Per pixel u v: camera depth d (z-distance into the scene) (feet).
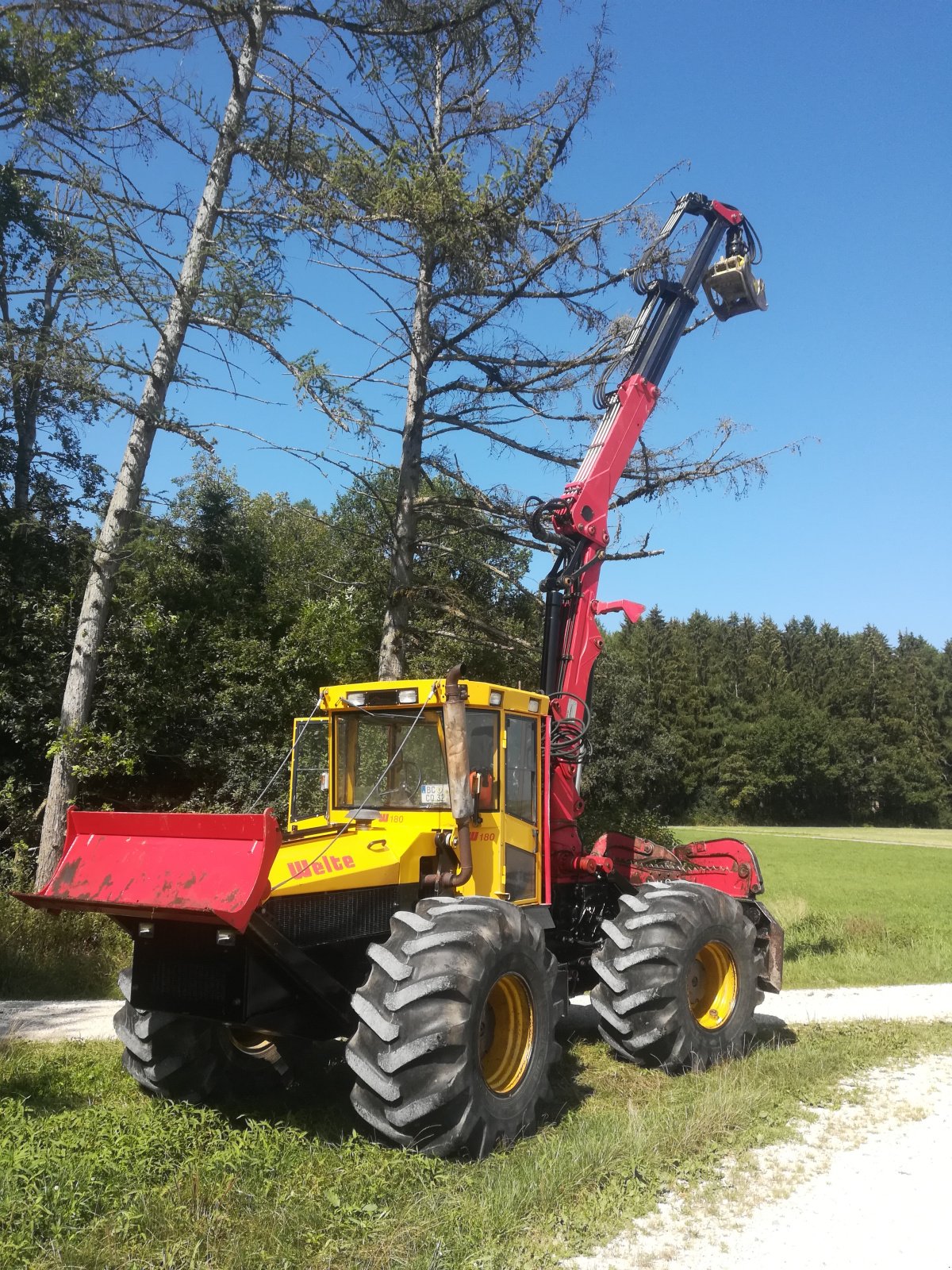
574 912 25.88
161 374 38.86
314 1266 12.28
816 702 261.24
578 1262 13.02
